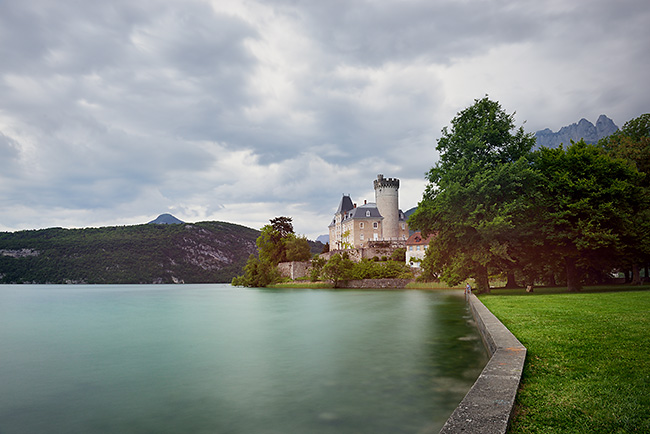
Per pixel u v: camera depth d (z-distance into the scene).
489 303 24.62
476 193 33.41
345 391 11.05
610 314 16.14
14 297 82.31
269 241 128.50
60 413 10.57
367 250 108.00
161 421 9.69
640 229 34.97
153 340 22.92
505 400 6.05
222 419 9.58
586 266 38.69
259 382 12.72
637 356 9.19
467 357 14.54
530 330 13.19
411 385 11.34
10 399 11.90
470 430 4.95
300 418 9.27
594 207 34.34
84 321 35.59
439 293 66.44
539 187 36.06
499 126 38.03
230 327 28.33
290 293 82.38
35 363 17.16
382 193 127.75
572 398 6.73
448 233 37.25
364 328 24.39
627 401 6.46
